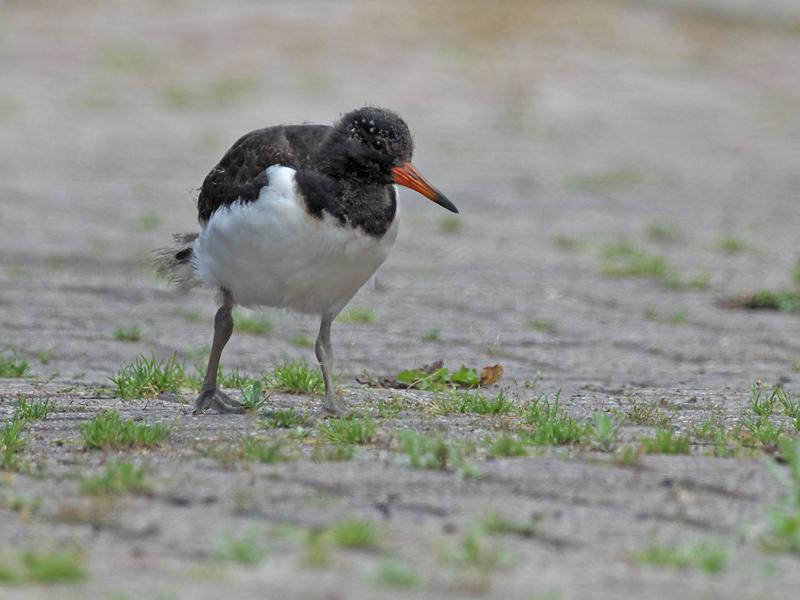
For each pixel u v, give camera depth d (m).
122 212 24.06
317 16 43.69
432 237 23.20
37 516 8.00
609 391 13.04
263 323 16.33
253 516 8.01
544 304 18.34
